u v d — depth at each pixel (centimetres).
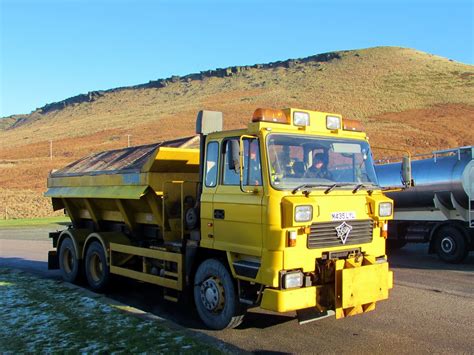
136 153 998
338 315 645
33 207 3878
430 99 8688
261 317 793
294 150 682
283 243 635
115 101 16238
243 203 679
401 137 6212
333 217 675
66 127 12650
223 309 720
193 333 675
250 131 678
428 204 1388
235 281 709
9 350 598
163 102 14350
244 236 680
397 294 940
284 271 634
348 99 9606
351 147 749
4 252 1669
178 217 870
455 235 1313
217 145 741
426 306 849
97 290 1017
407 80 10481
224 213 714
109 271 988
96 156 1164
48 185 1255
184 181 862
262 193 654
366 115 8069
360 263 692
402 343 659
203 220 754
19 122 19112
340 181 717
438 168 1349
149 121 10619
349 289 645
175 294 835
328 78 12362
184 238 809
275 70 15700
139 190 886
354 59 14038
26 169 6462
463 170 1285
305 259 648
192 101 13150
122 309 786
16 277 1095
